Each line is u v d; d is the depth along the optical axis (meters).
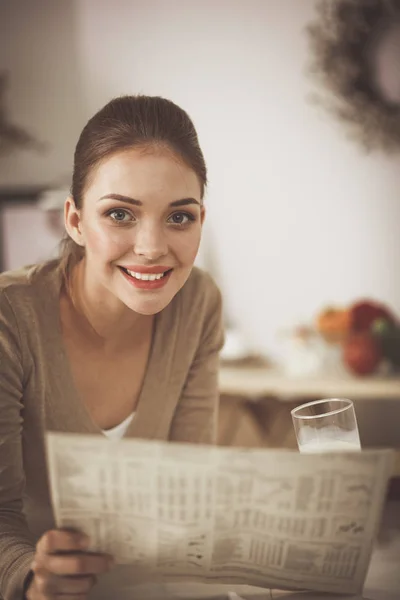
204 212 0.92
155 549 0.73
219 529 0.72
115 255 0.84
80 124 2.93
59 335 1.00
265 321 2.97
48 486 1.06
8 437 0.94
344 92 2.87
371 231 2.92
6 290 0.98
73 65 2.93
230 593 0.81
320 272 2.95
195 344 1.13
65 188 2.90
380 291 2.93
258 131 2.92
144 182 0.81
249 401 2.48
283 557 0.74
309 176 2.92
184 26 2.90
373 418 2.93
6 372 0.95
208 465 0.68
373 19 2.82
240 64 2.90
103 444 0.68
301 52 2.88
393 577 0.86
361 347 2.48
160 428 1.11
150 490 0.69
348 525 0.71
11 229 2.94
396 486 1.15
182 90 2.92
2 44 2.94
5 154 2.96
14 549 0.82
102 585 0.78
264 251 2.95
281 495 0.69
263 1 2.88
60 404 1.01
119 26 2.91
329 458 0.67
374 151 2.89
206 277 1.18
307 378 2.50
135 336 1.06
